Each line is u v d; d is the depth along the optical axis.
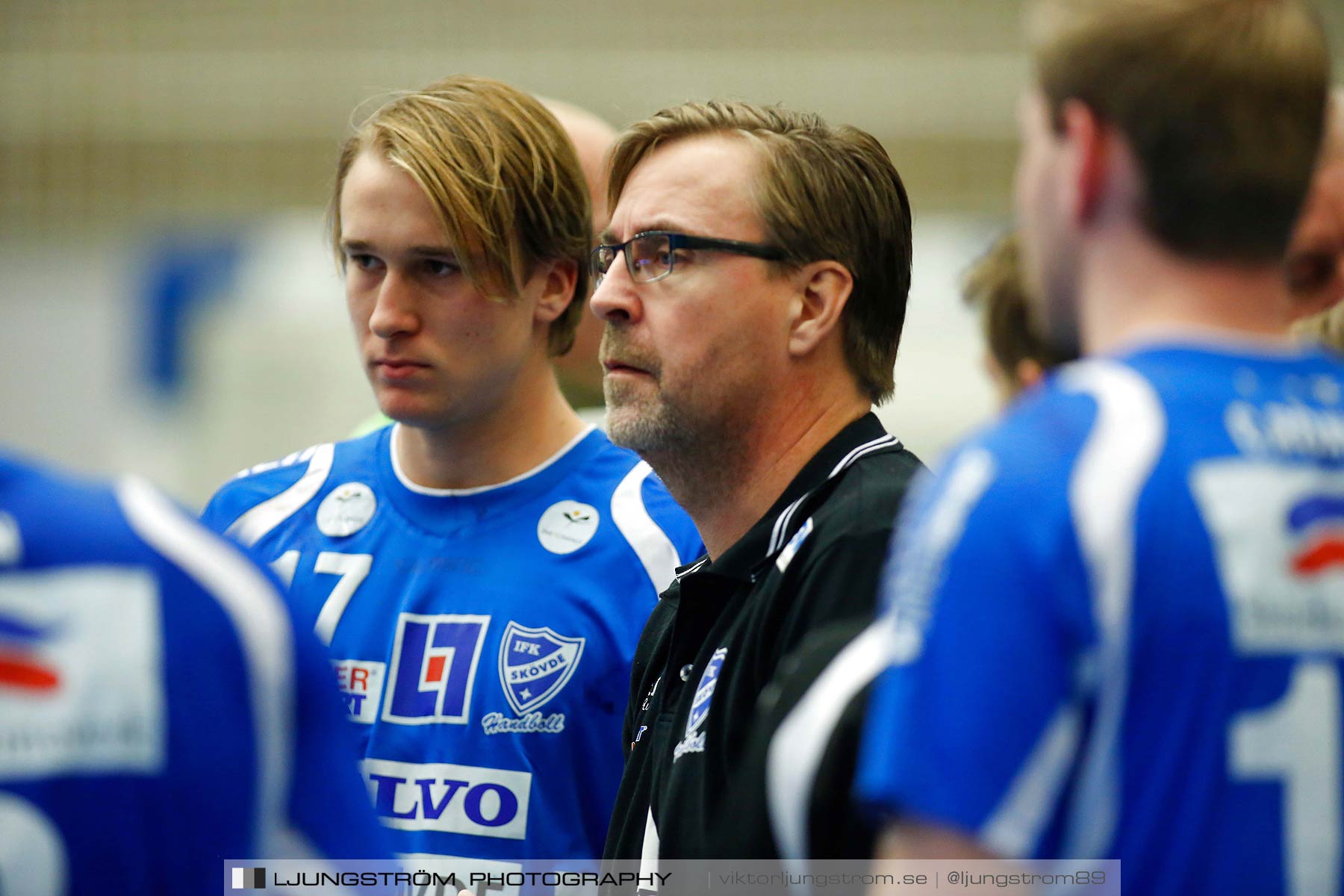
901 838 3.61
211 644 3.94
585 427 8.14
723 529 6.57
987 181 31.38
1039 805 3.44
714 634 5.93
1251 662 3.55
